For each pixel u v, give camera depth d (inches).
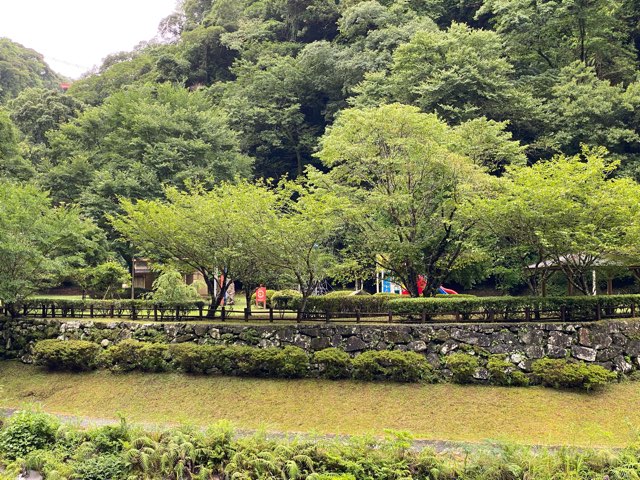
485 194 604.4
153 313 713.6
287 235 570.6
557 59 1338.6
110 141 1182.3
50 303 732.7
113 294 968.9
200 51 1973.4
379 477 354.3
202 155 1177.4
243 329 603.2
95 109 1311.5
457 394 508.7
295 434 455.8
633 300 587.8
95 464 369.7
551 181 540.7
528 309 554.6
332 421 486.3
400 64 1144.8
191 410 526.9
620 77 1295.5
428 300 570.3
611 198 532.7
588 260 605.3
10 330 704.4
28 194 703.1
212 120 1250.0
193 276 1111.0
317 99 1552.7
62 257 720.3
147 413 529.3
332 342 573.3
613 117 1094.4
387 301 623.8
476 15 1374.3
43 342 650.8
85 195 1036.5
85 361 624.4
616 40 1349.7
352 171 665.0
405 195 601.3
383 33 1391.5
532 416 468.4
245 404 524.4
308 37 1838.1
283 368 556.1
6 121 1105.4
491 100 1082.1
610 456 362.0
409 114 622.2
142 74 2117.4
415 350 549.6
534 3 1264.8
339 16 1742.1
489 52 1129.4
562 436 440.1
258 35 1891.0
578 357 524.4
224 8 2155.5
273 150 1544.0
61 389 595.8
